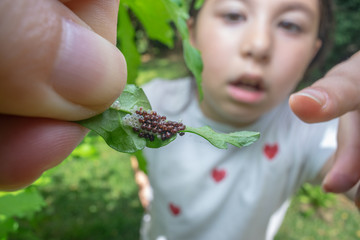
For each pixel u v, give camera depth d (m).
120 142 0.10
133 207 0.58
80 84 0.08
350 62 0.11
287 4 0.22
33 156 0.09
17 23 0.06
